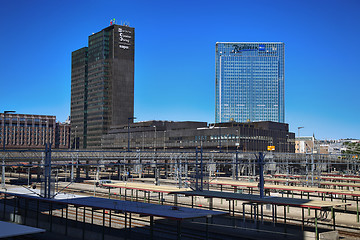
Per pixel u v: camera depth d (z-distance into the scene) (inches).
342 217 1952.5
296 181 3038.9
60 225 1685.5
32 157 3139.8
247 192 2859.3
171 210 1344.7
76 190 3280.0
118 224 1819.6
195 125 7706.7
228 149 6186.0
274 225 1632.6
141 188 2126.0
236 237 1617.9
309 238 1448.1
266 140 6722.4
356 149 7849.4
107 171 5546.3
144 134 7849.4
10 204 2313.0
